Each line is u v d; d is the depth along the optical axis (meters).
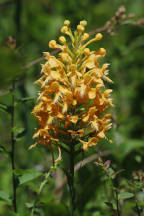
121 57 1.07
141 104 1.05
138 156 0.74
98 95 0.59
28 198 0.74
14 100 0.63
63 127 0.61
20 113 0.83
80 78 0.60
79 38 0.62
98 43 0.73
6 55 0.53
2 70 0.53
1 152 0.62
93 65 0.59
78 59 0.60
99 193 0.73
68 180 0.60
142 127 0.94
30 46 1.08
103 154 0.73
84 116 0.59
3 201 0.61
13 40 0.60
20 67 0.54
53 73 0.59
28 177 0.61
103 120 0.60
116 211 0.62
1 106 0.62
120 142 0.75
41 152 0.80
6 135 0.75
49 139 0.60
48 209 0.60
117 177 0.65
